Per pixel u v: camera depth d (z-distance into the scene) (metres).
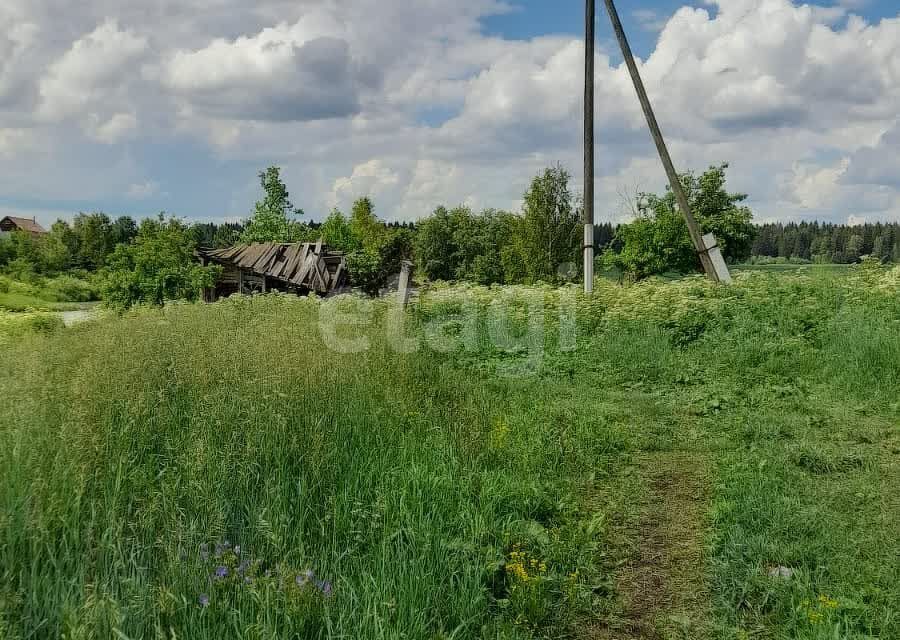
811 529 4.79
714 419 8.12
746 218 27.16
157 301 17.08
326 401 6.27
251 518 4.29
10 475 3.73
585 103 16.28
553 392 9.59
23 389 5.04
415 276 60.25
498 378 10.50
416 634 3.48
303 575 3.64
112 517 3.73
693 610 4.04
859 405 8.16
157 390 5.81
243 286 21.20
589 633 3.87
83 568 3.34
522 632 3.80
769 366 9.95
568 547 4.66
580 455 6.62
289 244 24.25
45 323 10.29
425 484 5.15
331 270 25.25
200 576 3.59
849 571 4.18
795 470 6.08
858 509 5.20
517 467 6.01
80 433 4.34
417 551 4.28
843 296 12.31
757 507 5.14
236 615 3.36
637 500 5.70
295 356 6.84
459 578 4.11
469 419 6.89
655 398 9.28
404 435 6.18
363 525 4.56
